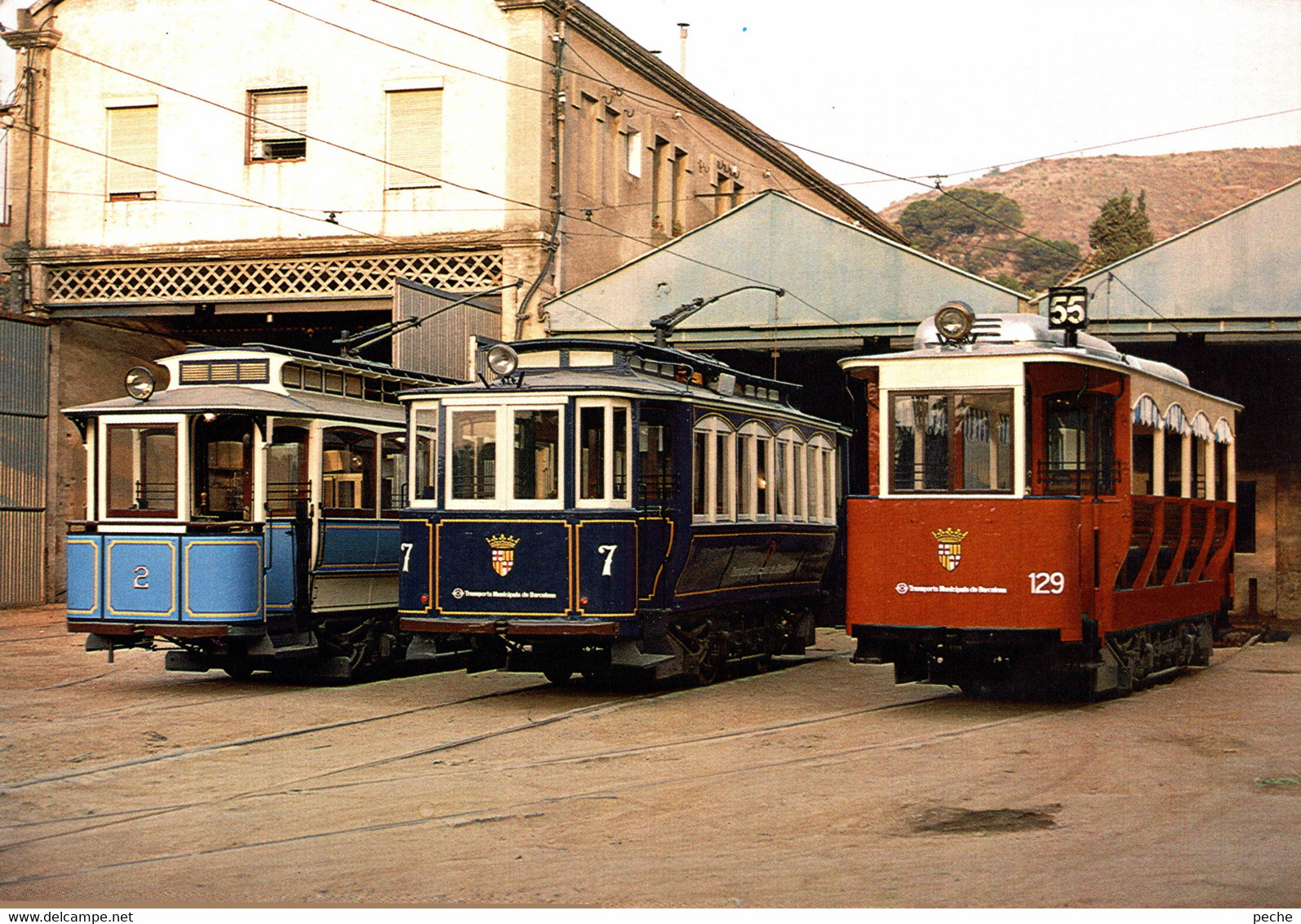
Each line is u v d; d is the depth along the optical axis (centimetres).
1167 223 13750
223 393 1490
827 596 1914
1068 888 667
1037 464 1309
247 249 2731
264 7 2750
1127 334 2203
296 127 2742
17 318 2769
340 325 3067
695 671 1471
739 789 939
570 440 1327
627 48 2922
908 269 2331
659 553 1367
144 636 1452
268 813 883
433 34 2653
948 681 1334
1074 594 1227
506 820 853
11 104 2858
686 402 1410
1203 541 1672
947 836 794
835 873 712
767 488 1650
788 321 2394
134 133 2823
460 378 2538
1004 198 12156
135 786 976
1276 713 1288
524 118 2600
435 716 1294
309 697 1438
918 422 1279
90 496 1479
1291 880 676
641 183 3091
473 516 1349
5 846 807
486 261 2633
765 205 2417
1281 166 14762
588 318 2523
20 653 1900
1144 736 1144
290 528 1477
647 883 696
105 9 2833
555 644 1421
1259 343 2212
